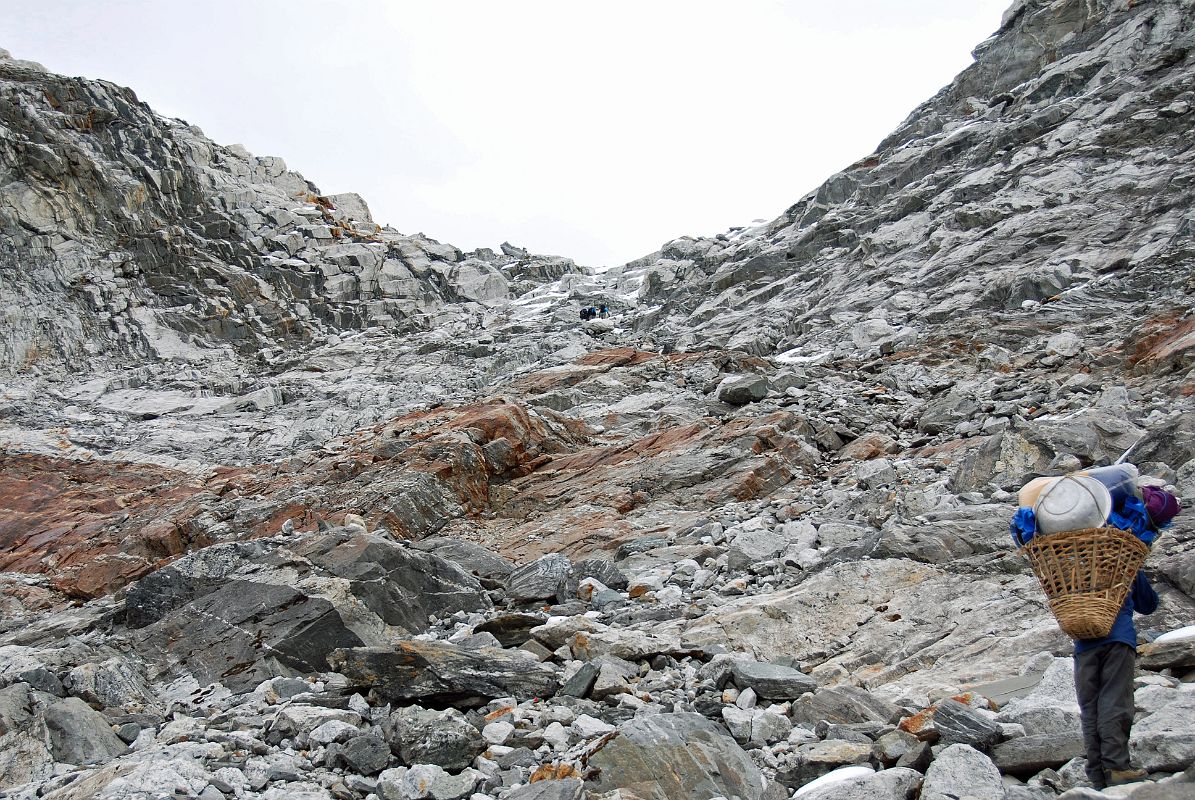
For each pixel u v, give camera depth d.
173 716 8.05
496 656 7.70
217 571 10.45
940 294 25.66
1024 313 21.70
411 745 6.22
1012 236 26.98
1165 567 7.06
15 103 45.97
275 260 47.44
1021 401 15.59
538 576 11.09
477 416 17.97
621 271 52.81
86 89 49.31
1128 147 28.83
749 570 10.54
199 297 43.41
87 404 33.72
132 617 10.41
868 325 24.62
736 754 5.80
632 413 20.73
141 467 24.67
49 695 7.61
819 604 8.53
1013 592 7.95
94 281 42.50
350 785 6.02
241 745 6.62
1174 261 21.55
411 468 15.99
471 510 15.84
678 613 9.38
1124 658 4.54
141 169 47.59
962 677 6.94
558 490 16.08
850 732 5.95
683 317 37.34
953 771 4.91
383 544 10.55
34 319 39.69
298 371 38.44
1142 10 35.41
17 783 6.46
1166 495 4.75
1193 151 26.80
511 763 6.18
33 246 42.62
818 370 21.23
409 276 49.53
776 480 14.59
